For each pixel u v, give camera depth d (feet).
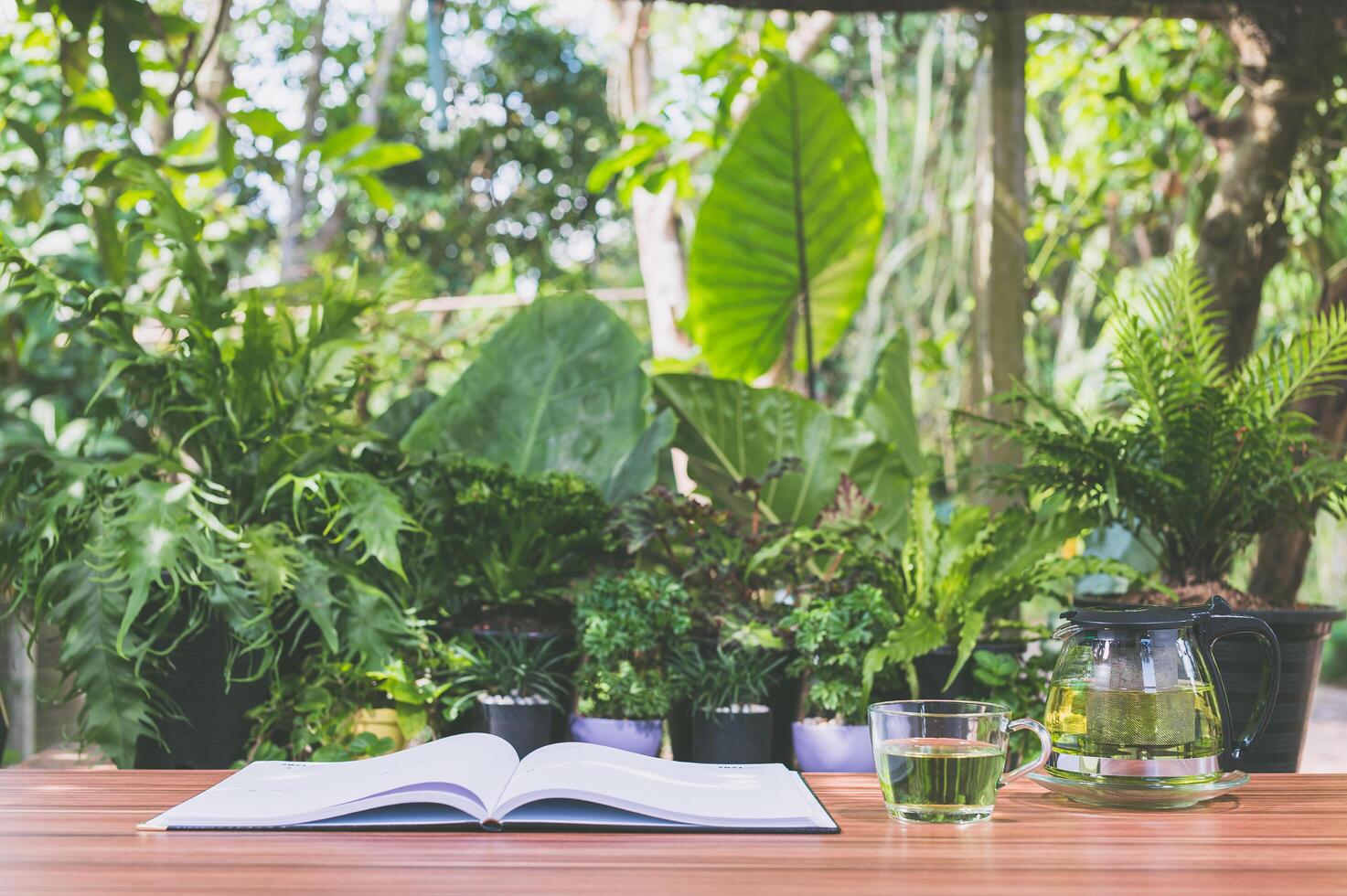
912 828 2.67
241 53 29.81
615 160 10.72
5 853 2.38
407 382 17.02
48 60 12.25
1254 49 7.99
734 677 6.45
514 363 9.10
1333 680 25.57
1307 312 9.57
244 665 6.38
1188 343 6.74
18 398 11.91
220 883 2.17
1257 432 6.12
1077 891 2.18
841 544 6.94
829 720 6.51
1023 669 6.66
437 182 32.96
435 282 8.09
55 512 6.08
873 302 20.76
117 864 2.29
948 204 17.33
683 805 2.68
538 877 2.23
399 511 6.49
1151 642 2.93
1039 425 6.60
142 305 6.73
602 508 7.41
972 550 6.69
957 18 11.27
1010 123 8.73
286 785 2.96
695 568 6.98
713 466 8.87
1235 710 5.87
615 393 8.99
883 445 8.78
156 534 5.90
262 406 6.85
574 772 2.81
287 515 6.87
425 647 6.56
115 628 5.97
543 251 33.35
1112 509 6.64
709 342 10.78
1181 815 2.84
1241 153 8.16
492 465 7.38
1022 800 3.04
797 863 2.35
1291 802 2.99
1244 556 7.63
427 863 2.32
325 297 7.38
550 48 33.35
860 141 9.67
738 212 10.02
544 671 6.72
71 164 8.33
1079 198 12.05
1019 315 8.75
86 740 5.86
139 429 8.61
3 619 6.86
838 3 7.98
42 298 6.64
